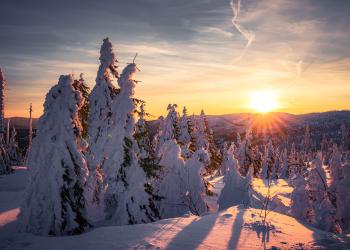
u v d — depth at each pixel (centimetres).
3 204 2538
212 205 2955
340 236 1166
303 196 1788
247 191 2220
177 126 3684
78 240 1224
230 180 2291
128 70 1875
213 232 1170
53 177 1652
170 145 2377
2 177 3956
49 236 1597
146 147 2017
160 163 2336
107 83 1948
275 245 1029
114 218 1836
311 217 1755
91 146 1877
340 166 1902
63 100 1727
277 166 7962
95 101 1927
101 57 1934
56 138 1695
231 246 1021
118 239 1152
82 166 1734
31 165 1681
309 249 976
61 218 1638
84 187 1802
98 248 1075
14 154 6222
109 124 1891
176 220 1385
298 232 1209
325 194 1844
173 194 2266
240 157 6266
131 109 1844
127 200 1834
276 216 1485
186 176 2305
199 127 5688
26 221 1627
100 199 2391
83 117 2045
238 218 1370
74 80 1950
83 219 1722
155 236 1152
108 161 1845
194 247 1018
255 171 7181
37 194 1644
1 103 4562
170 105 3675
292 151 9544
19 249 1294
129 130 1875
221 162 6831
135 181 1872
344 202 1805
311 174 1922
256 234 1145
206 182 2494
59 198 1650
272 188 4362
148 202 1897
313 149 12962
